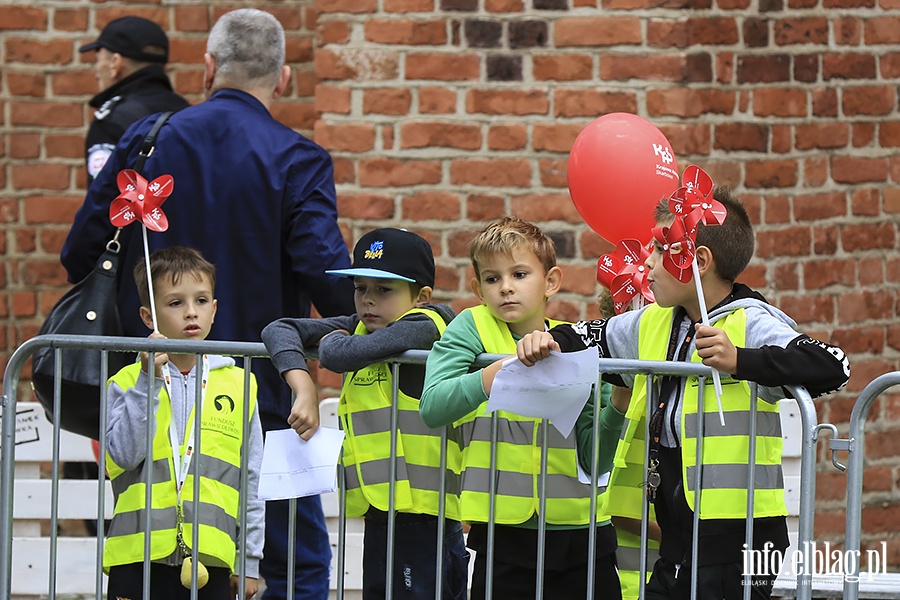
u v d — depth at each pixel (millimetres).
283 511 14312
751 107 18484
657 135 13852
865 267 19016
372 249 12297
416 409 12070
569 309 18438
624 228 13711
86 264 14594
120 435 12148
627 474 12031
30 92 20250
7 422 11992
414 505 12023
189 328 12688
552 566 11727
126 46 18125
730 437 11125
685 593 11383
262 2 20156
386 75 18453
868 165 19000
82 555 17281
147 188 12750
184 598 12398
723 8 18297
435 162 18484
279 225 14109
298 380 11664
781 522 11336
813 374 10609
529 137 18375
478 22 18344
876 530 19000
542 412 10883
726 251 11242
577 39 18266
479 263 11570
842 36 18828
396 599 12188
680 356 11422
